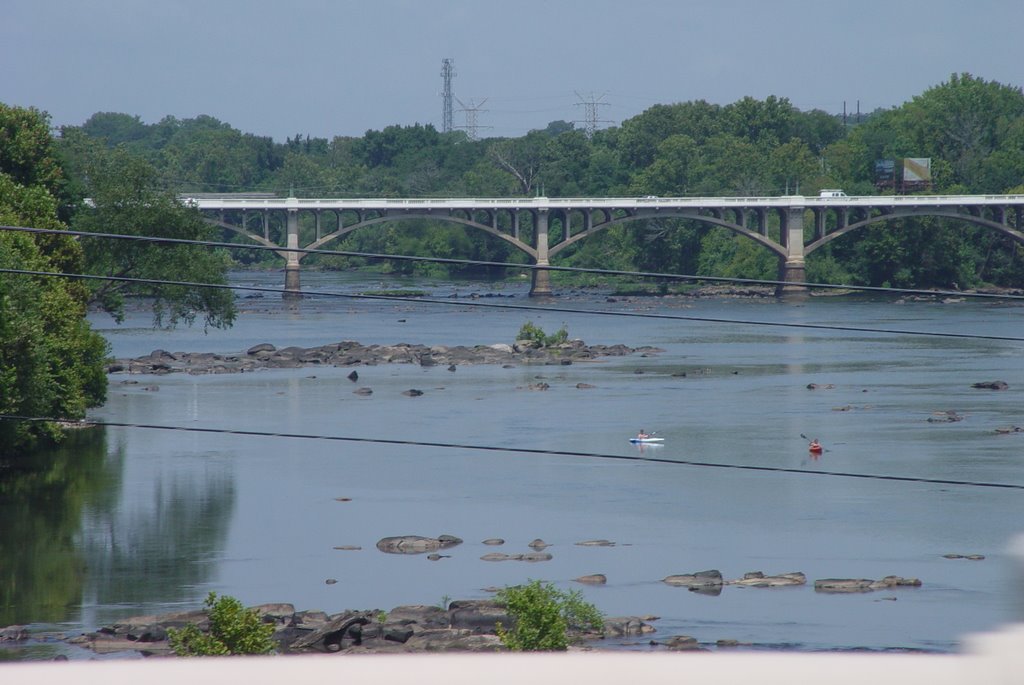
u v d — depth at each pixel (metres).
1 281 190.62
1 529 169.12
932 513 179.00
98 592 140.50
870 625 127.62
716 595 140.25
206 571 150.00
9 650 119.38
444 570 151.50
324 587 144.00
